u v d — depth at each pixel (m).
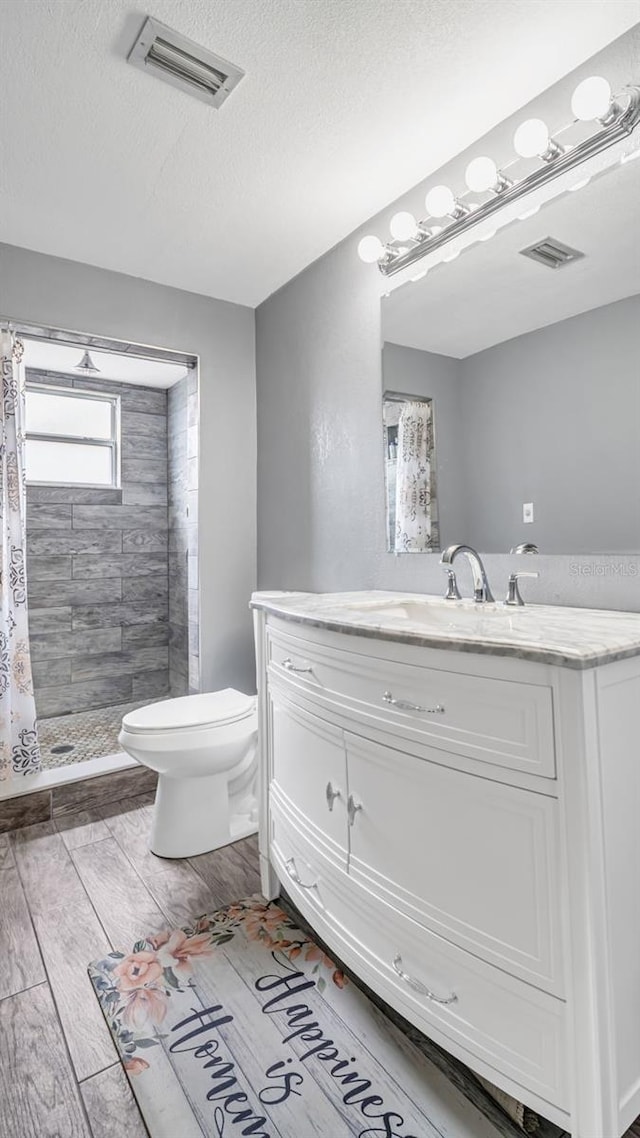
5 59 1.29
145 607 3.65
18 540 2.27
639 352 1.26
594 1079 0.80
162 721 1.85
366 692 1.16
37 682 3.25
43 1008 1.27
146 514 3.64
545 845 0.84
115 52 1.29
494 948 0.91
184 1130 1.00
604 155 1.32
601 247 1.33
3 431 2.23
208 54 1.29
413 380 1.83
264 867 1.68
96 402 3.54
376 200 1.89
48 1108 1.04
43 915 1.59
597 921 0.81
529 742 0.86
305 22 1.22
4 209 1.90
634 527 1.28
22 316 2.14
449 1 1.18
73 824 2.14
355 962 1.21
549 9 1.20
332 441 2.22
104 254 2.21
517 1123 0.99
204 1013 1.25
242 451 2.71
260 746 1.70
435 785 1.01
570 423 1.40
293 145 1.61
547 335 1.45
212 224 2.01
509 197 1.46
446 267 1.71
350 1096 1.05
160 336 2.46
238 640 2.70
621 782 0.87
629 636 0.92
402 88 1.40
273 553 2.62
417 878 1.05
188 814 1.92
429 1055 1.14
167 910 1.62
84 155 1.63
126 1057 1.14
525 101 1.46
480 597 1.48
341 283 2.14
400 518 1.90
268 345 2.63
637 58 1.25
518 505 1.53
